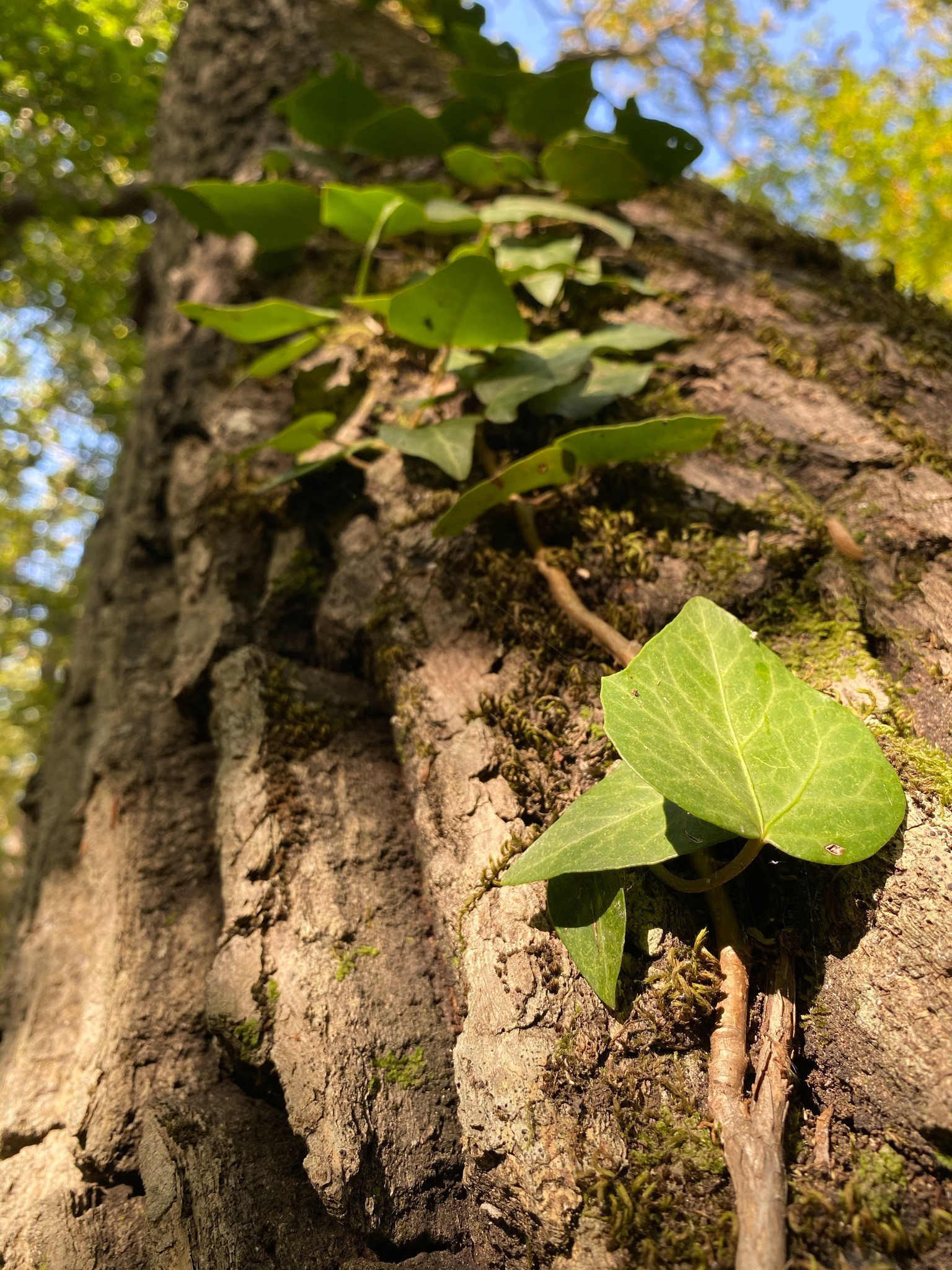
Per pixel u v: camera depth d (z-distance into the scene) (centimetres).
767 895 20
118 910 27
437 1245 19
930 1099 16
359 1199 18
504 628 26
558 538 27
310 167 47
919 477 26
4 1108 25
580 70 40
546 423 31
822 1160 16
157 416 45
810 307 34
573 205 38
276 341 41
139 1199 22
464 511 26
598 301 35
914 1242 15
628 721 18
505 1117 18
